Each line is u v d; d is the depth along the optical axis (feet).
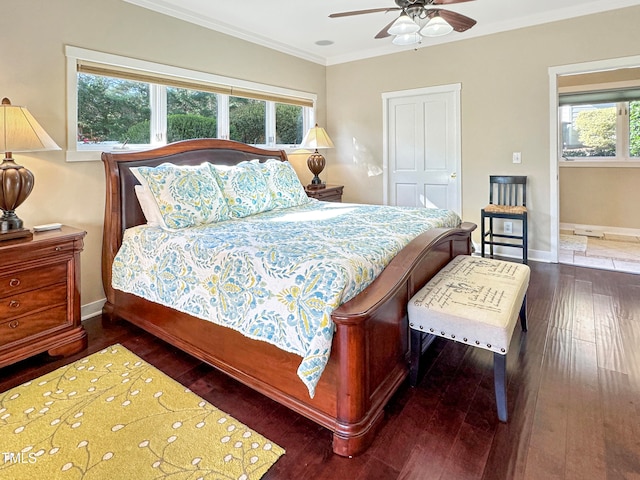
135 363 7.47
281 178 11.44
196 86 11.98
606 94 17.60
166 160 10.28
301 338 5.18
